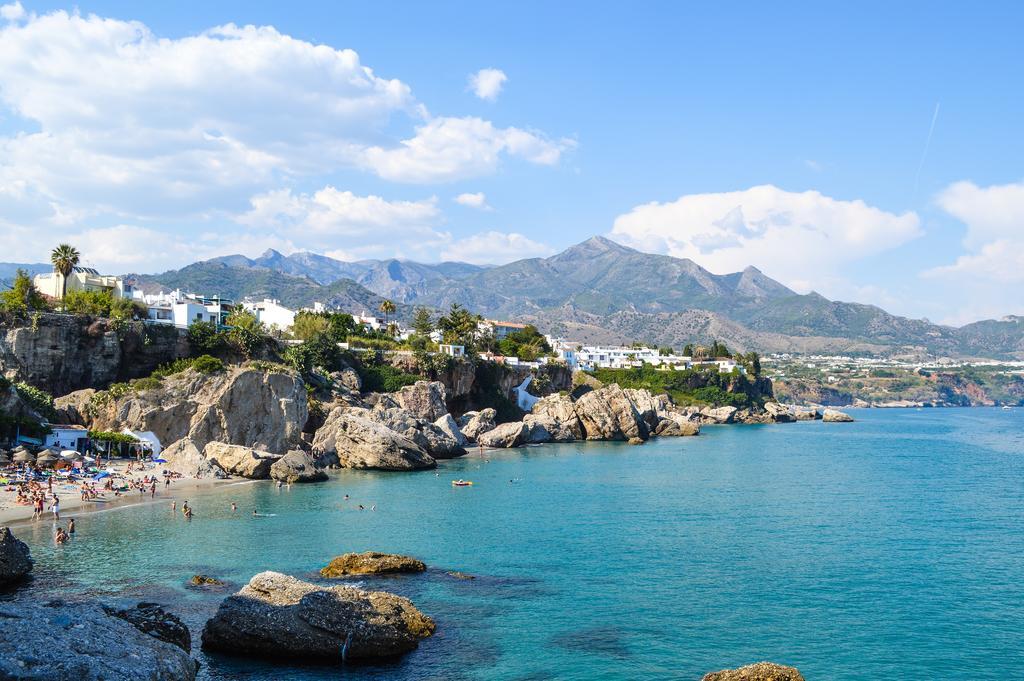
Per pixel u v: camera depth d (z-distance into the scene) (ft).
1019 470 393.50
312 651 125.70
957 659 131.85
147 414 342.85
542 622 146.92
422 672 123.03
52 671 82.79
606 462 418.51
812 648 136.15
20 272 399.44
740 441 576.61
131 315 424.87
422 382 513.04
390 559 179.11
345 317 652.48
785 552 202.90
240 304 586.45
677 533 225.35
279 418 369.30
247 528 223.71
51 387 359.25
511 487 316.40
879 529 233.35
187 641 121.70
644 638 139.54
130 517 234.58
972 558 197.47
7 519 223.51
